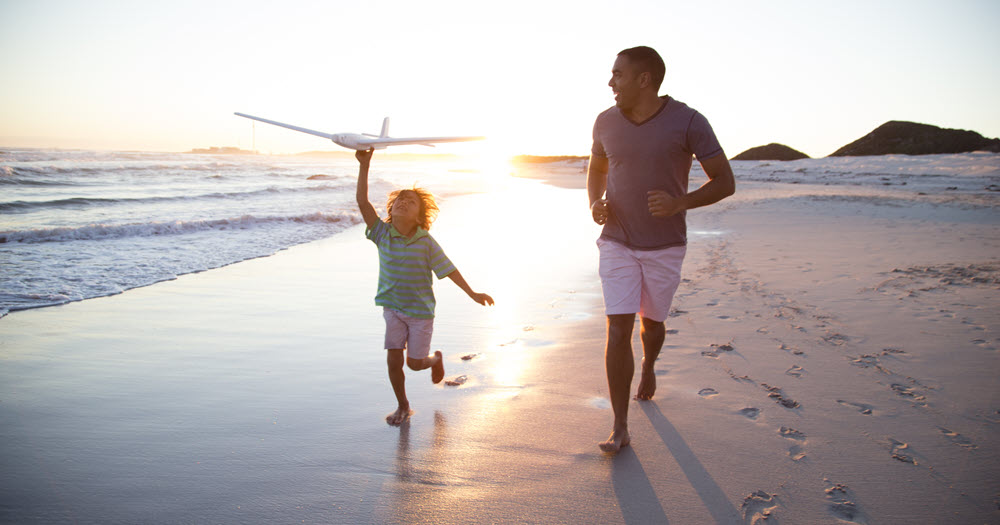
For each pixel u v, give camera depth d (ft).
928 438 9.02
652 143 8.86
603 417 10.21
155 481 8.01
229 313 17.39
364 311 17.83
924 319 15.57
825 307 17.04
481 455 8.82
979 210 48.49
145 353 13.64
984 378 11.37
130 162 157.58
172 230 35.60
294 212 48.08
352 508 7.39
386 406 10.74
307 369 12.68
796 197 65.92
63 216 43.32
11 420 9.89
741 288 19.86
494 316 17.19
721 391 11.10
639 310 10.19
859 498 7.44
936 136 277.03
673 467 8.36
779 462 8.43
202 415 10.23
